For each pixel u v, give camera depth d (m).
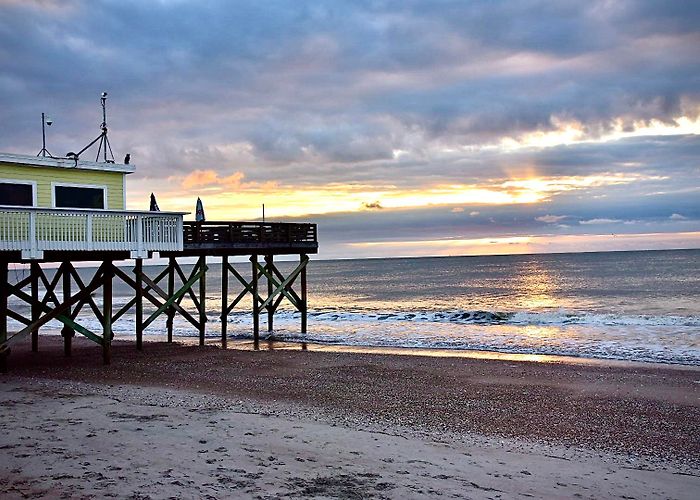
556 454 12.08
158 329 36.91
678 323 34.62
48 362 22.19
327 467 10.30
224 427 12.69
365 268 174.38
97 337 21.30
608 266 120.56
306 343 29.14
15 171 18.77
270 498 8.71
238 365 21.92
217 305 59.56
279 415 14.46
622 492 9.85
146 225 19.66
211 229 25.11
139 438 11.63
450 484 9.73
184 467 9.96
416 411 15.41
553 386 18.61
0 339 19.14
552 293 64.31
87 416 13.39
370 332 33.34
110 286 21.48
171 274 29.09
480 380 19.47
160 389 17.44
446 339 30.23
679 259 140.75
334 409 15.42
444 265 171.62
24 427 12.38
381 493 9.13
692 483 10.46
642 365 22.38
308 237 29.30
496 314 40.62
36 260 19.56
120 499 8.47
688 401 16.77
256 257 28.72
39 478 9.27
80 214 18.03
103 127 21.67
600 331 32.41
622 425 14.38
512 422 14.52
